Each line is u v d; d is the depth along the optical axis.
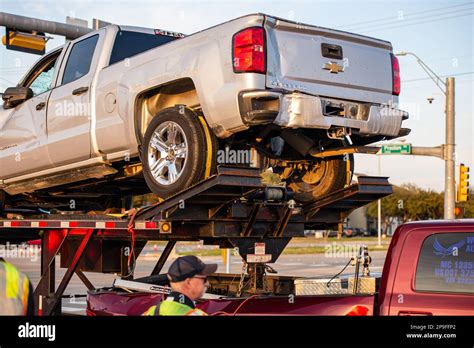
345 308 4.99
